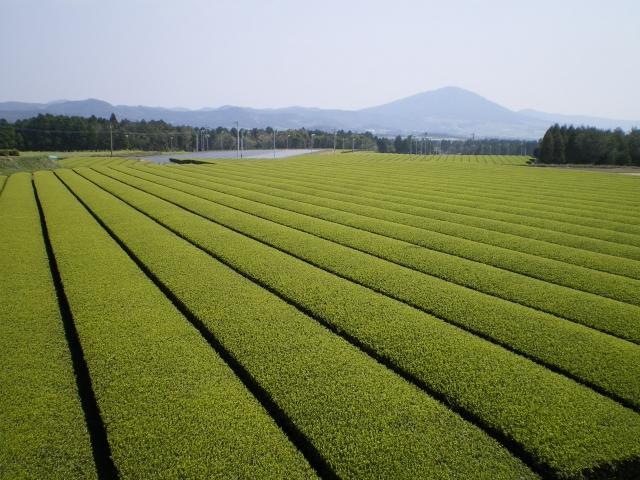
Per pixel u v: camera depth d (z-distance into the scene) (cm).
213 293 1606
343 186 4984
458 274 1920
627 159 10275
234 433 871
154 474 770
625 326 1438
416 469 788
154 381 1044
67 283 1692
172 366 1110
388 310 1481
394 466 794
